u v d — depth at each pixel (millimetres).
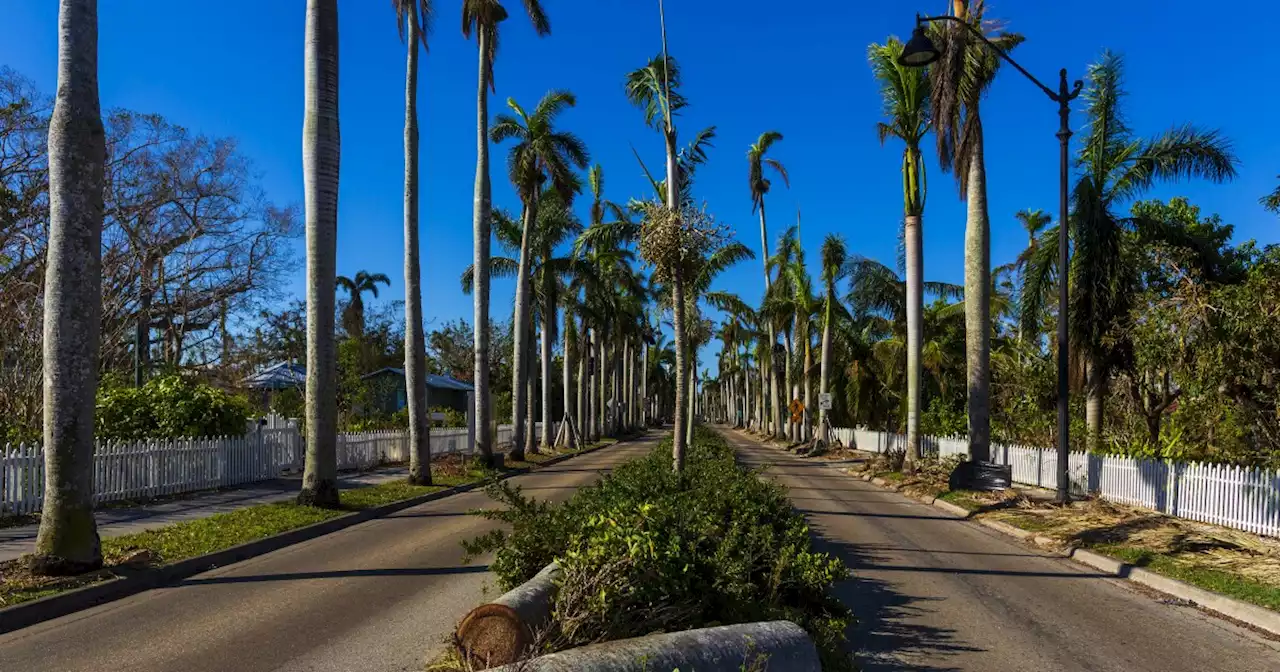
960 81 18312
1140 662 6438
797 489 20203
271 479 19375
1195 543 11266
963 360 36656
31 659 5961
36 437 15180
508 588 6543
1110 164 19547
